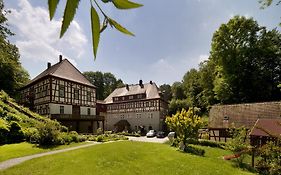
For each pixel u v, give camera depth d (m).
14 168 10.02
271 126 16.75
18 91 38.03
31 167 10.20
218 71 33.50
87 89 35.56
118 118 48.22
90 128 35.66
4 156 12.47
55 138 17.66
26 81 39.59
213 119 25.94
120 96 48.59
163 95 47.50
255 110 23.28
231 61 30.98
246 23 30.70
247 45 30.88
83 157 12.42
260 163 5.49
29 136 17.78
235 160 13.69
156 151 15.74
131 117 46.09
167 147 18.09
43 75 33.06
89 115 33.31
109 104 50.22
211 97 38.34
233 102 30.94
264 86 29.59
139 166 11.16
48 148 16.06
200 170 11.02
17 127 17.55
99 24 0.65
